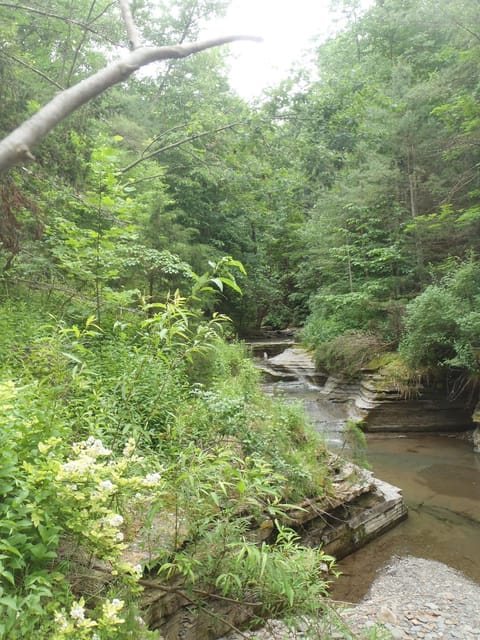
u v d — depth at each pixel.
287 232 23.61
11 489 1.99
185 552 2.85
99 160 6.39
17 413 2.39
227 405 4.62
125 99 13.99
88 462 2.08
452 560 5.04
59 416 3.02
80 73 10.45
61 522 2.12
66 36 8.88
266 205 12.27
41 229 6.15
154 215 9.25
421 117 14.48
